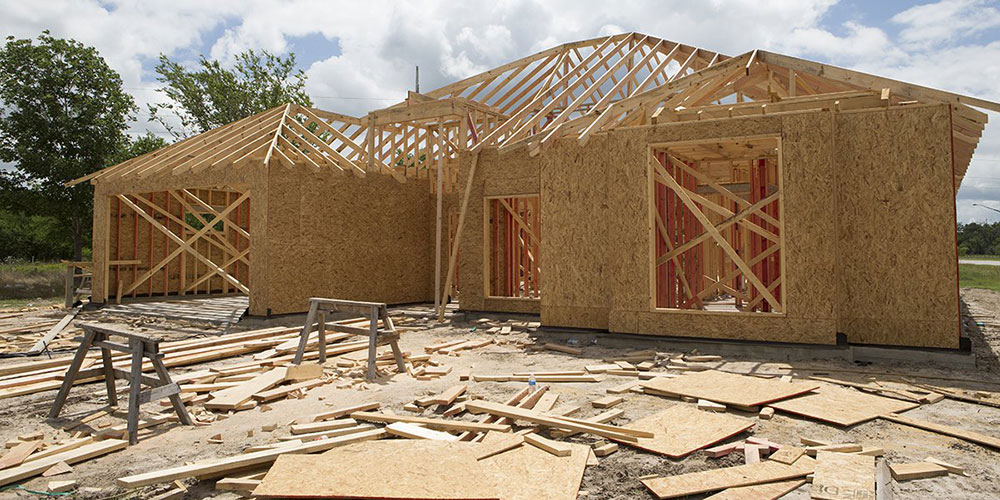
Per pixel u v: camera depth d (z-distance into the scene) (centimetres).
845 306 752
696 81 960
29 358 784
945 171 709
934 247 712
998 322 1116
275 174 1138
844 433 431
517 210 1269
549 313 946
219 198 1656
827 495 311
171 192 1495
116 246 1445
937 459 366
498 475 340
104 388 605
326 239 1225
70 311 1309
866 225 744
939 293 709
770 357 746
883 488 322
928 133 718
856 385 575
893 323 729
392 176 1391
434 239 1492
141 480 334
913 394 536
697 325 808
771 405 496
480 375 634
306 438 423
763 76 1034
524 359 741
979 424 453
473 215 1221
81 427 465
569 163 941
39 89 2030
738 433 431
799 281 753
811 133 753
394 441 397
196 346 801
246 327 1055
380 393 566
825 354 723
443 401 509
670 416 460
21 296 1756
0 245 3553
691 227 1095
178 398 466
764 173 1038
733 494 317
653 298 839
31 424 477
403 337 938
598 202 918
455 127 1553
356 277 1287
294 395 558
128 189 1352
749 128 784
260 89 2906
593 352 789
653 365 685
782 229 763
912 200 724
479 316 1177
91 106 2097
